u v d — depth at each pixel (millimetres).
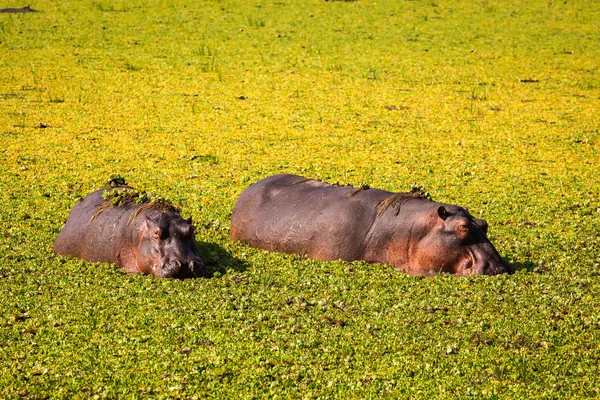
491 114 73375
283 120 69625
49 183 50438
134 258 35125
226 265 35781
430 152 60625
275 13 117125
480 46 102062
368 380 24797
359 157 58781
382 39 104438
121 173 53438
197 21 111312
